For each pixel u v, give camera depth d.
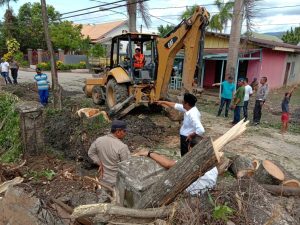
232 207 2.38
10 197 2.73
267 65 17.77
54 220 2.50
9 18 32.28
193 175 2.33
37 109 5.50
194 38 7.07
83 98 13.12
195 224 2.18
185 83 7.31
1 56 33.88
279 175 4.38
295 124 9.86
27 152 5.44
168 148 6.70
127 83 9.05
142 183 2.54
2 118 7.40
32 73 25.86
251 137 7.93
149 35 9.02
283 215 2.52
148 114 9.66
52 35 32.03
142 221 2.26
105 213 2.24
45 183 3.33
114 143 3.80
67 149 5.98
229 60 12.24
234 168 5.08
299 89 19.84
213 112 11.29
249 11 11.47
